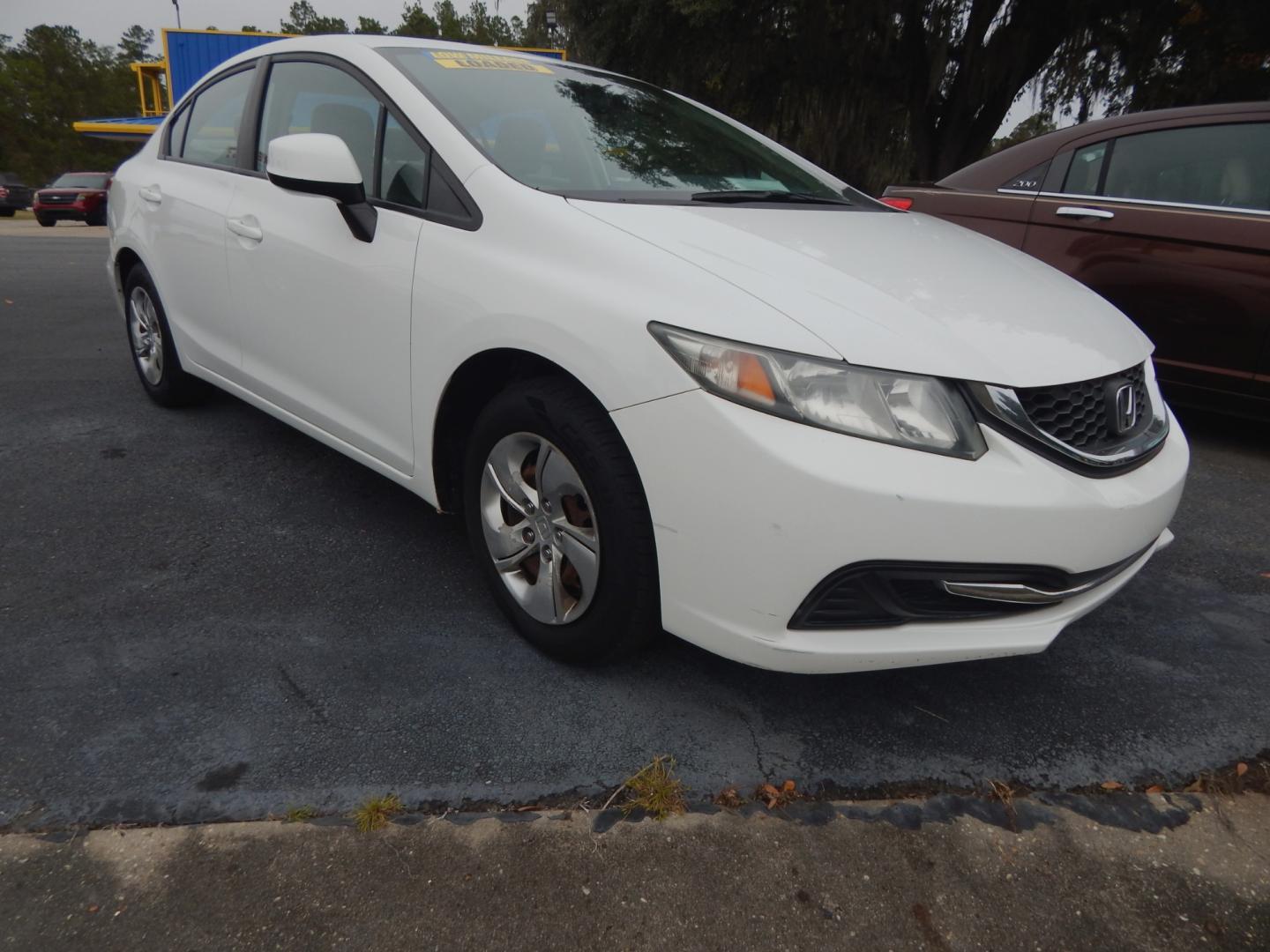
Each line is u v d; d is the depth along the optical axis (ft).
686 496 6.01
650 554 6.48
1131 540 6.47
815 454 5.66
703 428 5.86
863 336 5.90
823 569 5.79
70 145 212.02
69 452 11.85
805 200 9.28
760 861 5.65
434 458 8.04
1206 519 11.37
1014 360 6.15
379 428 8.61
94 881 5.23
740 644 6.14
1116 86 48.52
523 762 6.38
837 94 53.26
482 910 5.19
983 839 5.95
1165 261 13.37
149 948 4.84
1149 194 13.75
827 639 6.07
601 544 6.63
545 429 6.82
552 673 7.43
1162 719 7.32
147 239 12.28
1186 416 16.06
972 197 15.44
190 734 6.47
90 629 7.73
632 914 5.22
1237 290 12.78
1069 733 7.10
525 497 7.34
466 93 8.75
